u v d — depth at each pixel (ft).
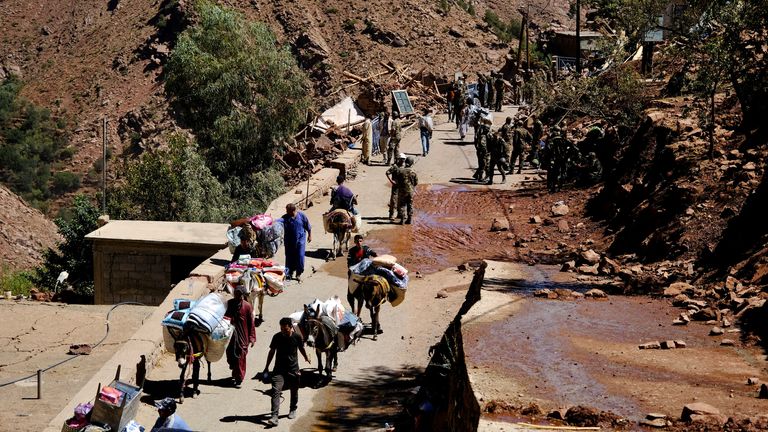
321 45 453.99
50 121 469.98
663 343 47.14
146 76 483.51
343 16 478.18
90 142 443.73
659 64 121.08
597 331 50.42
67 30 541.34
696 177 76.64
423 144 130.00
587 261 70.74
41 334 77.00
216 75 191.31
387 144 125.90
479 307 54.80
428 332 65.67
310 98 200.54
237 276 64.23
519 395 40.93
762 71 77.46
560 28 290.97
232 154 188.03
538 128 123.85
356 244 66.64
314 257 82.94
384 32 460.96
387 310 70.44
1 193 204.85
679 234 70.08
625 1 89.76
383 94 192.13
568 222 91.45
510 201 103.35
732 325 50.49
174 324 55.21
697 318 52.54
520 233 89.71
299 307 70.23
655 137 88.69
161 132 421.18
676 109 94.38
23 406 60.39
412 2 486.79
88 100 478.59
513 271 67.67
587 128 118.52
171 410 47.06
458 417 43.73
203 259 94.99
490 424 37.93
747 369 43.80
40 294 96.73
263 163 191.42
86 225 131.64
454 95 157.28
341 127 187.11
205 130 194.90
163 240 94.68
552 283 63.82
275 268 65.82
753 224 61.93
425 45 460.55
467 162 126.62
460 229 92.32
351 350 62.80
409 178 93.91
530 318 52.70
